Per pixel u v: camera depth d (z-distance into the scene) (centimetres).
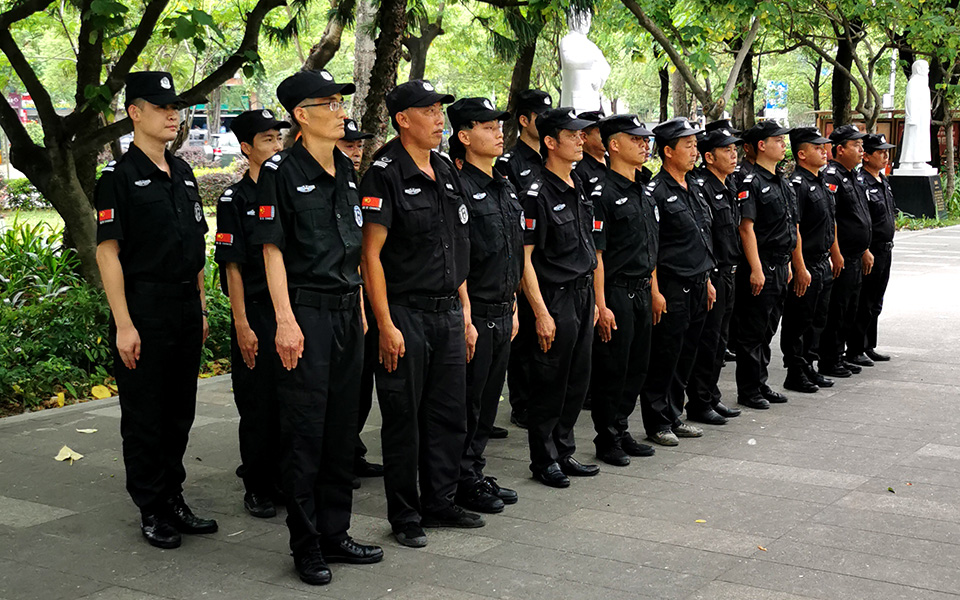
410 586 377
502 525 445
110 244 400
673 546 417
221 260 449
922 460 545
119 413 638
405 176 412
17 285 831
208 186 2150
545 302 492
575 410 516
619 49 2044
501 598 365
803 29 1588
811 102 3509
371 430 610
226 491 496
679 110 1709
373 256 410
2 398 660
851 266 758
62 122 743
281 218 379
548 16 939
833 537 427
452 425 436
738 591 370
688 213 573
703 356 623
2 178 2170
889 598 364
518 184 568
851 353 806
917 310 1053
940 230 1919
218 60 1391
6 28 709
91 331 733
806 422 633
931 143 2253
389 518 429
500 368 467
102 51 789
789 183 677
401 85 416
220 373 775
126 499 477
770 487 499
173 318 414
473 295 450
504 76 2236
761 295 659
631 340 538
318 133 381
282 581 381
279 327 376
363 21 1219
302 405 379
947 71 2036
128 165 407
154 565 397
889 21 1555
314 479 385
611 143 536
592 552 411
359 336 395
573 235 493
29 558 403
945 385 735
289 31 1148
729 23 1138
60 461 537
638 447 561
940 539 425
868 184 788
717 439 595
